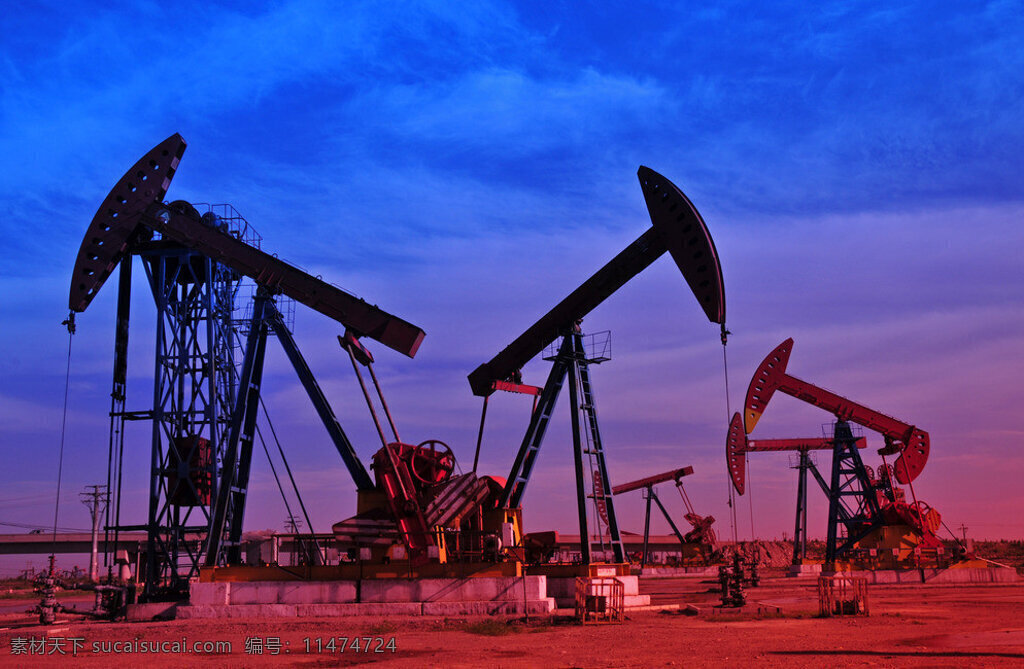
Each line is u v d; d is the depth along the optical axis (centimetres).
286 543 3491
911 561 5991
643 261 3244
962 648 1672
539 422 3447
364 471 3312
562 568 3133
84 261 3453
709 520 9019
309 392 3416
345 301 3284
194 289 3800
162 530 3578
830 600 2797
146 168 3494
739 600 3219
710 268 3050
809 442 8000
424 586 2945
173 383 3706
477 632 2322
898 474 6309
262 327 3475
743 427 7781
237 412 3369
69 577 10475
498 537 3130
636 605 3114
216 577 3094
